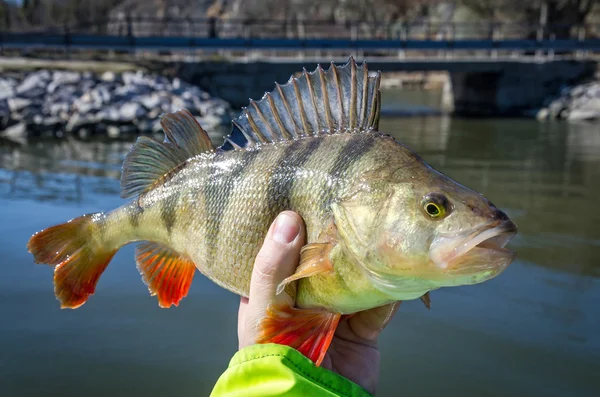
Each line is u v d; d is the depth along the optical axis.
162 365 0.71
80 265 0.51
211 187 0.45
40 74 3.11
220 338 0.78
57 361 0.72
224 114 3.06
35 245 0.50
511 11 7.05
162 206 0.48
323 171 0.39
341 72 0.42
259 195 0.41
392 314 0.43
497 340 0.77
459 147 2.59
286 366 0.35
